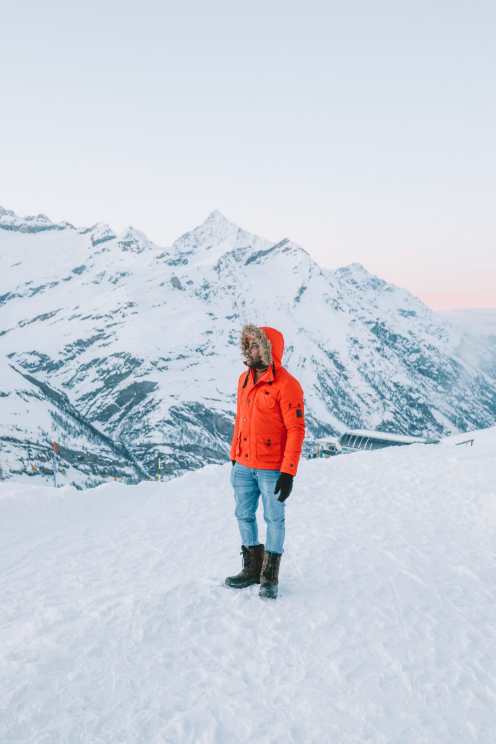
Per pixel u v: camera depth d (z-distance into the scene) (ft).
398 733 9.06
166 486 32.94
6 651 10.77
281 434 13.84
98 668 10.20
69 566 18.58
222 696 9.71
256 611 13.05
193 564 18.02
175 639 11.46
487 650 12.13
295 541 19.98
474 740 9.02
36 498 27.32
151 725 8.79
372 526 22.91
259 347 13.38
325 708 9.57
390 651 11.70
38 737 8.32
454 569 17.47
